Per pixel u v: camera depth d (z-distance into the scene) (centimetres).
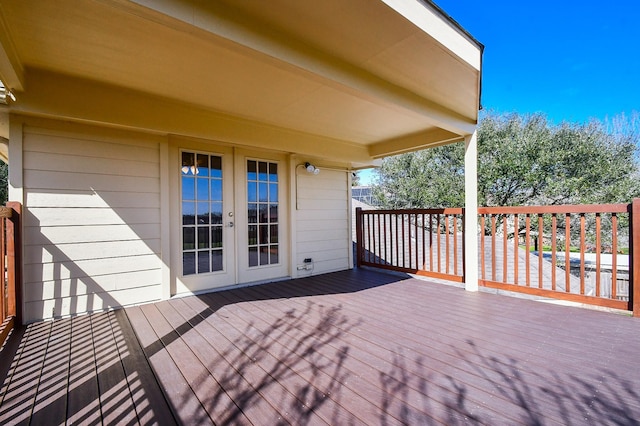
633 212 266
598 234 286
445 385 164
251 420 138
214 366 188
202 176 373
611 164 836
